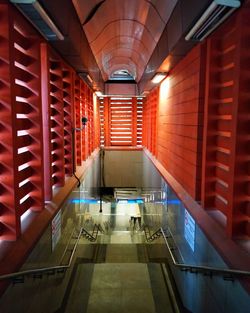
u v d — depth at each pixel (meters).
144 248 8.00
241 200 2.69
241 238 2.69
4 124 2.43
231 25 2.84
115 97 12.05
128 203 11.51
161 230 6.29
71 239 5.00
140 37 6.16
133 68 9.99
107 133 12.17
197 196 3.86
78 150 6.45
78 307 4.18
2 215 2.54
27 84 3.07
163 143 6.79
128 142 12.27
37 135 3.15
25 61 2.99
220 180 3.31
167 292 4.63
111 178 11.92
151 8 4.34
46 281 3.37
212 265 3.00
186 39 3.35
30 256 2.73
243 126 2.61
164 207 6.23
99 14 4.74
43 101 3.63
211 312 3.06
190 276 3.90
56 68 4.29
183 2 3.08
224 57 3.16
